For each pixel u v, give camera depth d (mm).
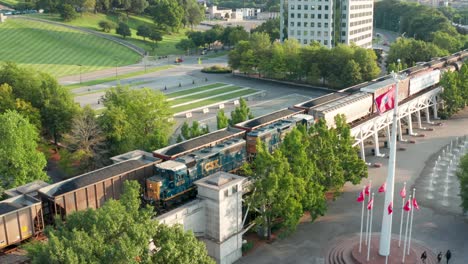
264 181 60469
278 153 61688
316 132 73250
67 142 85375
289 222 61844
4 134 71000
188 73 189500
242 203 66062
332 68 159625
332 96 97062
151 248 50844
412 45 172000
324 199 69000
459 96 121875
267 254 62844
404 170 90438
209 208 58531
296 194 62625
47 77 101562
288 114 84188
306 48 165250
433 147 103375
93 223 42281
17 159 70062
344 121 76938
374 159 96438
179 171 61375
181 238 44312
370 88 100562
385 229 58594
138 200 48438
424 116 127500
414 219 71375
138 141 86938
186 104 138500
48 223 54938
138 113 89562
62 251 37375
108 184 57844
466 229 68312
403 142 106938
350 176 73938
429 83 118812
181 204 64062
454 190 81375
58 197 53156
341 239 65812
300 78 169375
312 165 66500
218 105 135625
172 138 102750
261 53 175375
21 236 52438
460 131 114375
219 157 67938
